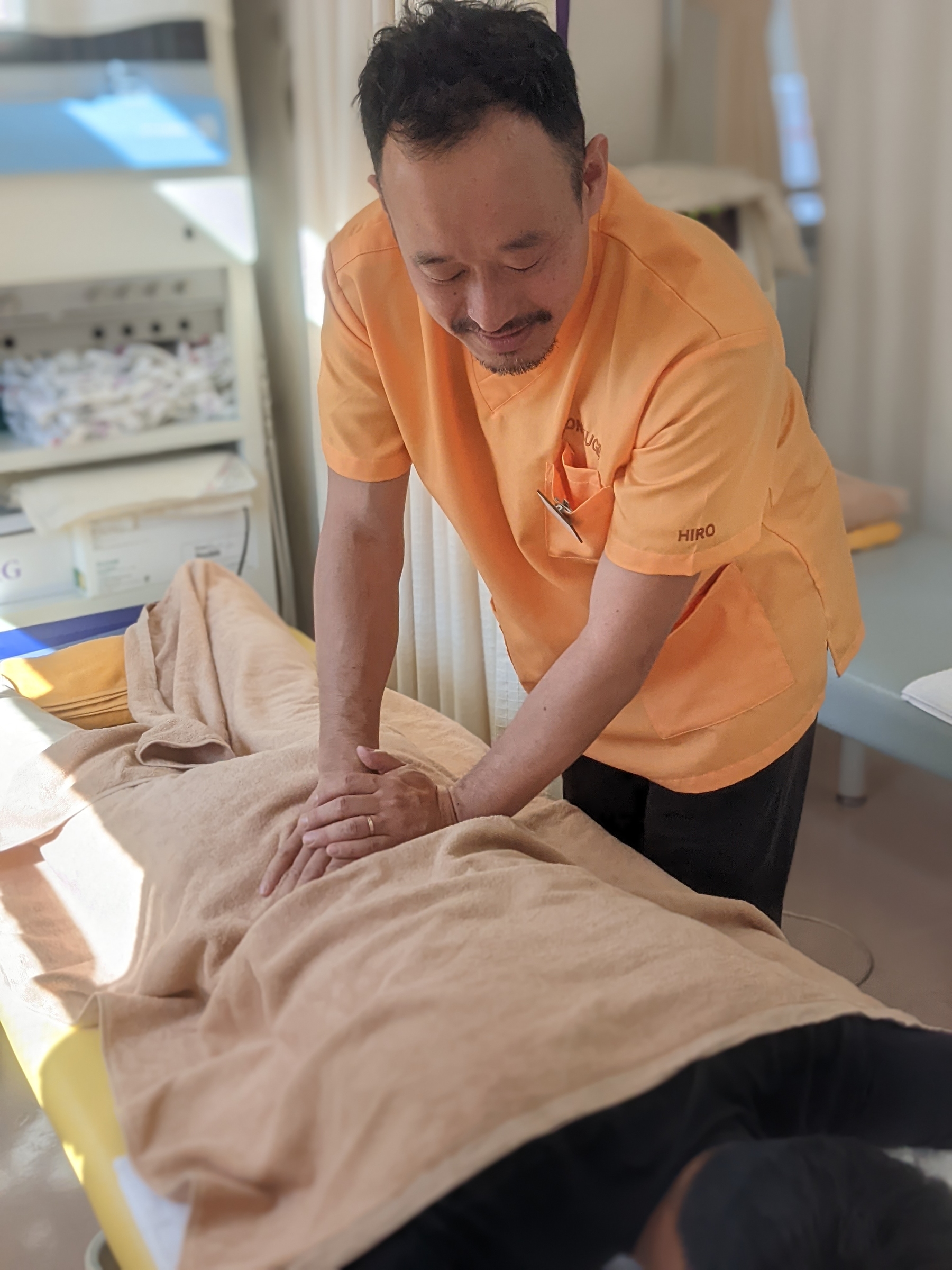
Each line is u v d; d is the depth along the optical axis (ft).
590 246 3.41
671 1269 2.55
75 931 4.64
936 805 7.63
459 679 6.87
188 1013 3.79
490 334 3.15
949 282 7.52
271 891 3.90
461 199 2.87
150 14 6.82
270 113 8.12
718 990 3.07
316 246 7.35
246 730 5.42
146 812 4.47
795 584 4.02
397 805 3.88
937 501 8.05
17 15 6.57
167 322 7.80
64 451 7.41
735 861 4.36
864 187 7.47
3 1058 5.38
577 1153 2.65
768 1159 2.61
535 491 3.83
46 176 6.95
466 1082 2.76
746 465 3.39
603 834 4.63
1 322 7.33
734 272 3.44
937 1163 3.09
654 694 4.14
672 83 7.19
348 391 4.06
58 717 6.00
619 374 3.44
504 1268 2.57
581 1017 2.92
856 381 7.89
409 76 2.83
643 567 3.44
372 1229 2.55
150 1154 3.16
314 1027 3.21
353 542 4.28
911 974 5.95
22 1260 4.33
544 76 2.85
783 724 4.13
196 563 6.87
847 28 7.14
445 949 3.21
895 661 6.07
